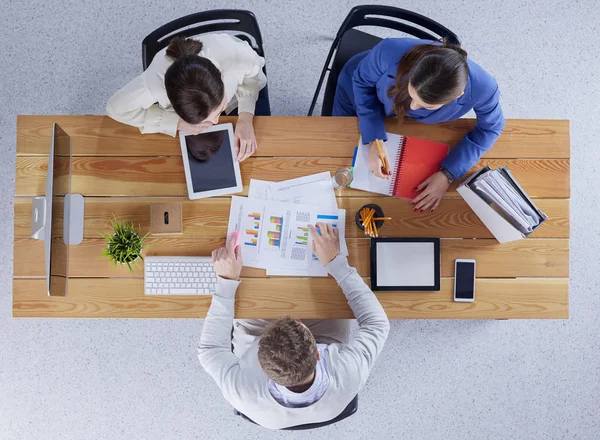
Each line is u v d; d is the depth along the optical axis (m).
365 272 1.66
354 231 1.66
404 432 2.37
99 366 2.33
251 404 1.41
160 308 1.63
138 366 2.34
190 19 1.71
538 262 1.67
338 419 1.65
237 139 1.64
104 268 1.63
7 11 2.41
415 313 1.65
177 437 2.33
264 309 1.64
